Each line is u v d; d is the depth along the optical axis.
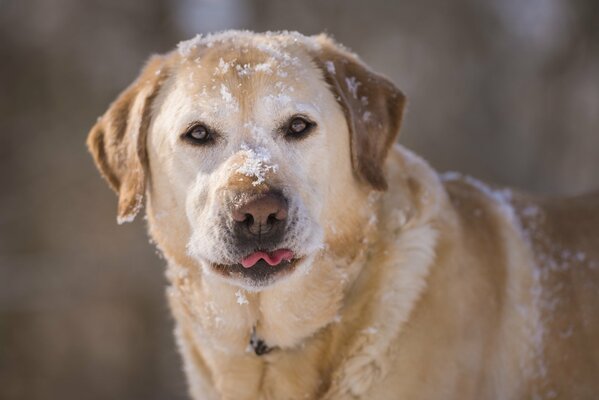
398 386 6.04
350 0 23.36
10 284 18.81
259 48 6.20
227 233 5.57
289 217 5.59
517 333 6.66
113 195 19.92
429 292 6.14
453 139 23.25
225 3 22.98
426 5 23.62
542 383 6.85
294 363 6.25
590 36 23.78
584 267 7.12
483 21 24.00
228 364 6.39
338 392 6.15
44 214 20.22
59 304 18.94
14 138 20.83
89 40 21.89
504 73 23.94
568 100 23.70
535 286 6.80
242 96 5.96
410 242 6.25
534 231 7.12
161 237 6.39
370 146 6.25
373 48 23.50
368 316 6.14
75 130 21.06
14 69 21.33
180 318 6.73
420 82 23.53
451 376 6.11
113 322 19.31
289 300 6.11
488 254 6.62
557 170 23.39
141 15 22.30
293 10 23.25
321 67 6.32
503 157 23.30
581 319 6.99
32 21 21.66
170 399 18.70
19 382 18.77
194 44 6.49
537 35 24.16
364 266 6.25
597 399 7.00
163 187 6.28
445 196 6.59
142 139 6.42
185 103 6.09
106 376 19.14
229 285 6.13
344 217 6.13
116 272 19.36
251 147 5.85
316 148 5.96
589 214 7.41
